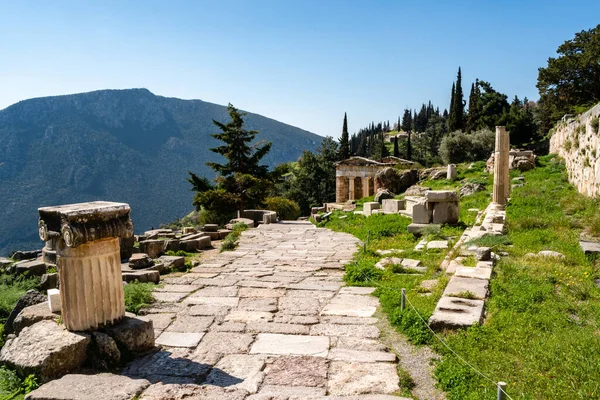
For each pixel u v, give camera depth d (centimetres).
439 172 3681
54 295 661
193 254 1457
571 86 4453
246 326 735
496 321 654
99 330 595
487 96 5994
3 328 724
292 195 5947
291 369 566
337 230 2042
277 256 1416
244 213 2656
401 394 498
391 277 1024
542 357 529
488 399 441
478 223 1617
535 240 1227
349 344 647
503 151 1923
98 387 469
